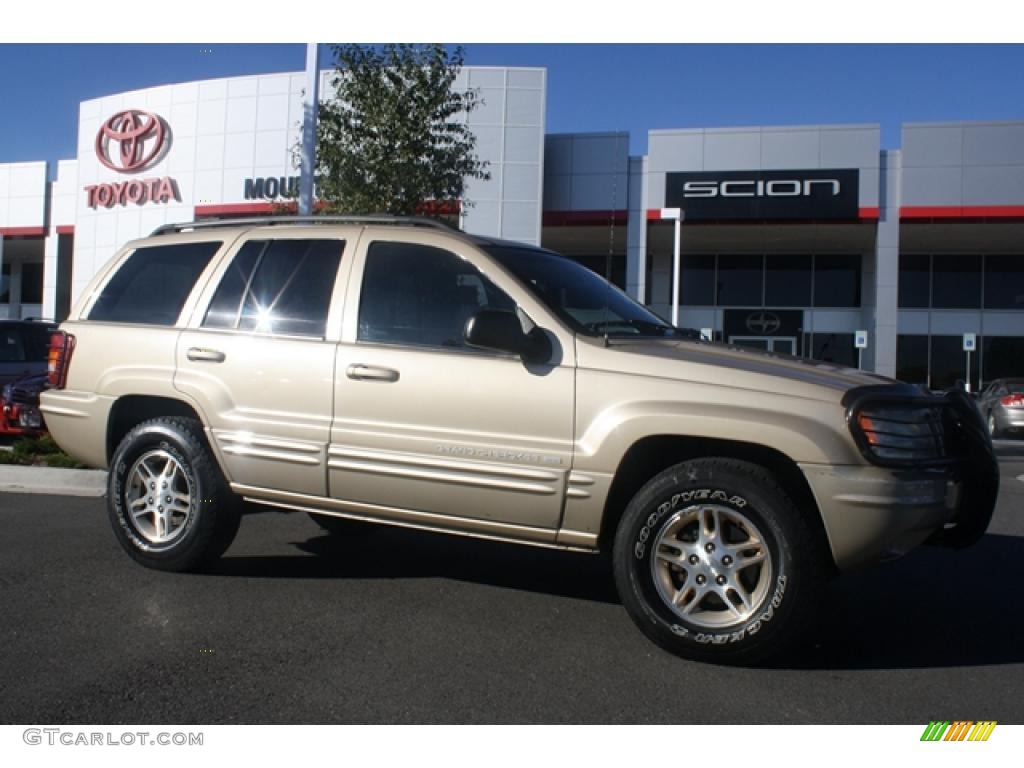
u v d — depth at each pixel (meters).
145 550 5.42
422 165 12.92
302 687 3.78
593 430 4.23
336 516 4.99
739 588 4.03
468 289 4.71
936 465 4.12
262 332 5.12
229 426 5.08
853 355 28.34
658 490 4.12
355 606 4.93
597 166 24.77
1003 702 3.76
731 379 4.12
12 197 32.53
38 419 11.05
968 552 6.62
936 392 4.62
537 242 23.95
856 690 3.87
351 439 4.73
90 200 28.88
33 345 12.27
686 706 3.66
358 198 12.77
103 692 3.70
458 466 4.46
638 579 4.14
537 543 4.48
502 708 3.61
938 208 23.53
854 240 26.67
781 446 3.93
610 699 3.71
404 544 6.43
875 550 3.89
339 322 4.92
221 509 5.26
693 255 29.08
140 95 27.81
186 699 3.64
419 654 4.20
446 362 4.57
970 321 28.44
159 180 27.34
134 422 5.71
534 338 4.35
